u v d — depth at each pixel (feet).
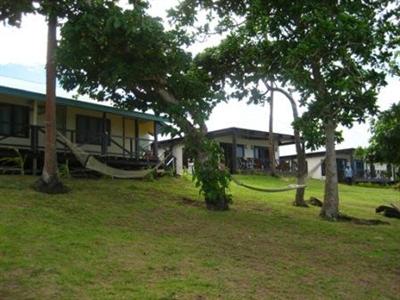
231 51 55.36
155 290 24.58
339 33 35.40
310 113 37.76
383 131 51.93
